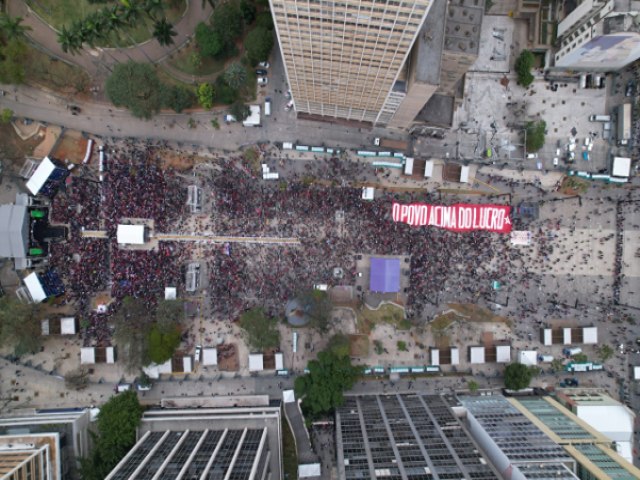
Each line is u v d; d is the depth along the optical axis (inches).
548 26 3496.6
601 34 2940.5
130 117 3629.4
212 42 3380.9
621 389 3604.8
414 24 2118.6
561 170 3622.0
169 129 3634.4
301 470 3430.1
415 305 3644.2
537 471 2459.4
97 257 3587.6
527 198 3636.8
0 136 3627.0
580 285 3631.9
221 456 2878.9
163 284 3595.0
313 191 3604.8
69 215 3592.5
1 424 3297.2
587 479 2447.1
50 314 3604.8
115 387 3649.1
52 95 3636.8
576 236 3631.9
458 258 3627.0
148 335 3474.4
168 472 2674.7
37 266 3597.4
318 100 3233.3
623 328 3619.6
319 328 3585.1
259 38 3363.7
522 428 2942.9
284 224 3604.8
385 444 2829.7
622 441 3255.4
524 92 3641.7
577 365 3604.8
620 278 3609.7
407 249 3627.0
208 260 3619.6
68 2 3572.8
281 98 3629.4
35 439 3176.7
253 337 3425.2
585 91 3619.6
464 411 3280.0
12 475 2746.1
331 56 2546.8
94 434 3289.9
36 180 3489.2
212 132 3636.8
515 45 3617.1
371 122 3580.2
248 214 3604.8
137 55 3614.7
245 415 3331.7
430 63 2625.5
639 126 3543.3
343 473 2539.4
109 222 3582.7
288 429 3545.8
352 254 3627.0
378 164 3617.1
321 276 3624.5
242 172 3622.0
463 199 3644.2
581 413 3282.5
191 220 3609.7
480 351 3599.9
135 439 3297.2
